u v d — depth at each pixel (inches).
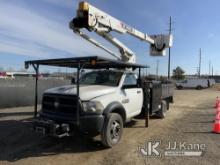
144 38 432.1
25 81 532.7
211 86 1881.2
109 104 233.6
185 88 1722.4
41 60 244.4
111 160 204.2
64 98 222.8
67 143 249.8
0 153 219.9
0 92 484.1
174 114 460.1
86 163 198.1
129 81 288.2
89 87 245.6
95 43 340.2
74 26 291.6
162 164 195.0
